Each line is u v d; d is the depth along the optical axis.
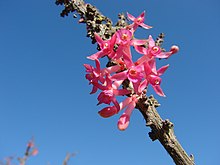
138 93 0.12
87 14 0.15
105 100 0.12
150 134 0.12
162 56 0.13
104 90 0.12
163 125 0.11
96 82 0.12
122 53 0.12
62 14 0.16
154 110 0.12
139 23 0.14
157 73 0.12
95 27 0.14
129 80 0.13
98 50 0.14
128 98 0.12
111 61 0.13
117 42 0.13
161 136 0.11
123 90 0.12
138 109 0.12
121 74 0.12
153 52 0.13
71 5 0.16
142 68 0.12
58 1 0.16
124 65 0.13
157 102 0.12
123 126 0.12
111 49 0.13
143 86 0.12
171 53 0.13
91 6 0.15
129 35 0.13
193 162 0.11
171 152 0.11
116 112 0.12
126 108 0.12
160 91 0.12
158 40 0.14
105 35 0.14
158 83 0.12
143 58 0.13
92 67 0.13
